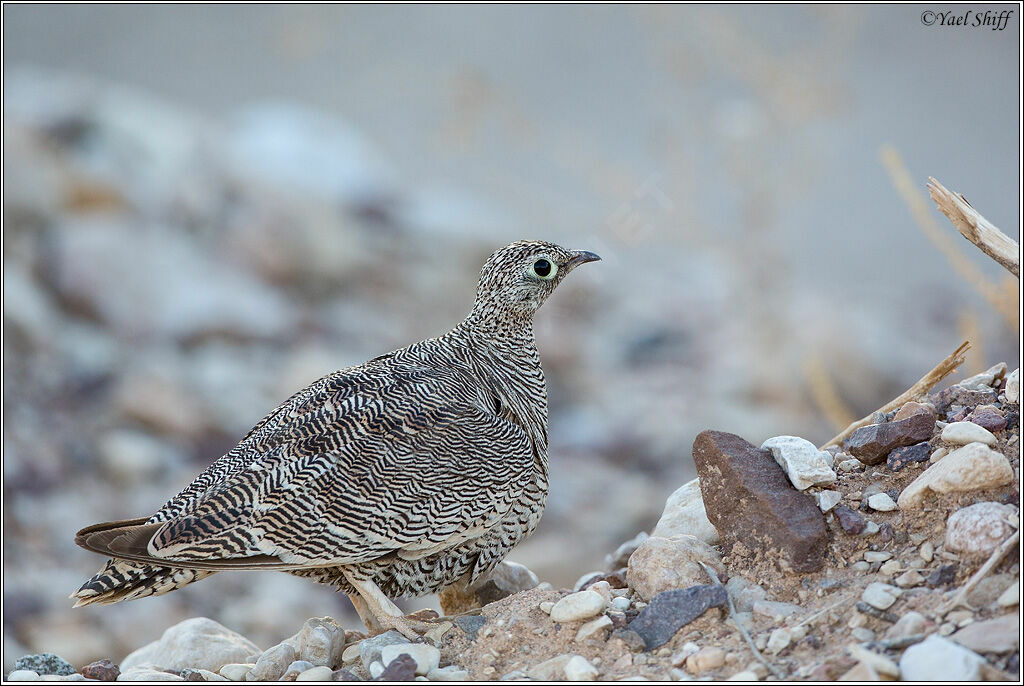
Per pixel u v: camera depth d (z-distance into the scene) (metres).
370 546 5.54
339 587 6.01
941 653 4.51
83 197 16.09
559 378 15.46
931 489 5.52
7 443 12.44
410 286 17.08
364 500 5.50
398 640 5.44
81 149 16.80
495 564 6.10
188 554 5.35
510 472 5.80
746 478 5.71
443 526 5.63
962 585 5.07
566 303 16.62
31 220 15.80
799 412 14.84
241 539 5.41
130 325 15.01
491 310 6.24
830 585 5.34
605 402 15.12
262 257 16.34
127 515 12.41
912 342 17.14
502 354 6.22
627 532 12.39
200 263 16.08
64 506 12.10
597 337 16.45
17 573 10.98
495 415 5.91
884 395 15.45
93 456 12.97
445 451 5.65
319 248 16.72
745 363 15.48
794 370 15.23
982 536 5.08
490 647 5.36
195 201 16.75
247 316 15.46
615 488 13.23
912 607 5.02
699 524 6.13
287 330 15.63
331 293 16.61
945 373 6.57
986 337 16.97
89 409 13.66
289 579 11.39
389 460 5.57
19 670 5.92
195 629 6.26
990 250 5.90
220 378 14.42
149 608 10.73
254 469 5.59
